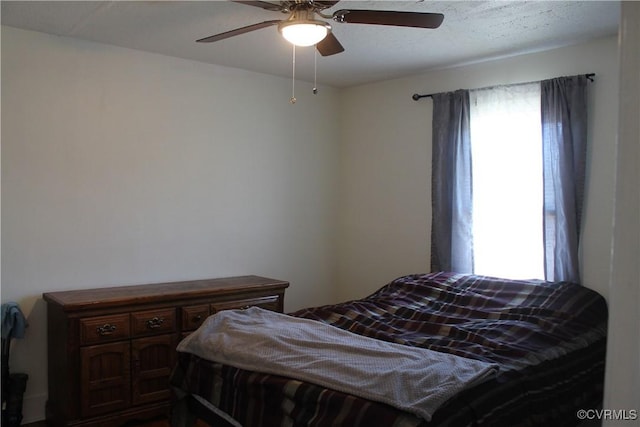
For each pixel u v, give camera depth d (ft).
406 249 13.98
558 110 10.78
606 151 10.36
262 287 11.85
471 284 11.15
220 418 7.32
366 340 7.49
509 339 8.07
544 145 11.02
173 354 10.55
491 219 11.99
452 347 7.69
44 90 10.27
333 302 15.61
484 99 12.13
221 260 13.00
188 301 10.78
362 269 15.11
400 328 9.19
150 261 11.77
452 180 12.59
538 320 9.02
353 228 15.34
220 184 12.93
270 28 9.97
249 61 12.44
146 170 11.66
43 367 10.39
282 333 7.66
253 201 13.60
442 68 12.98
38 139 10.23
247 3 6.90
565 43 10.80
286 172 14.32
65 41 10.50
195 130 12.44
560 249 10.75
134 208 11.51
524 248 11.50
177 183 12.17
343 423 5.46
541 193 11.25
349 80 14.40
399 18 7.07
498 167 11.88
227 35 7.93
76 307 9.26
